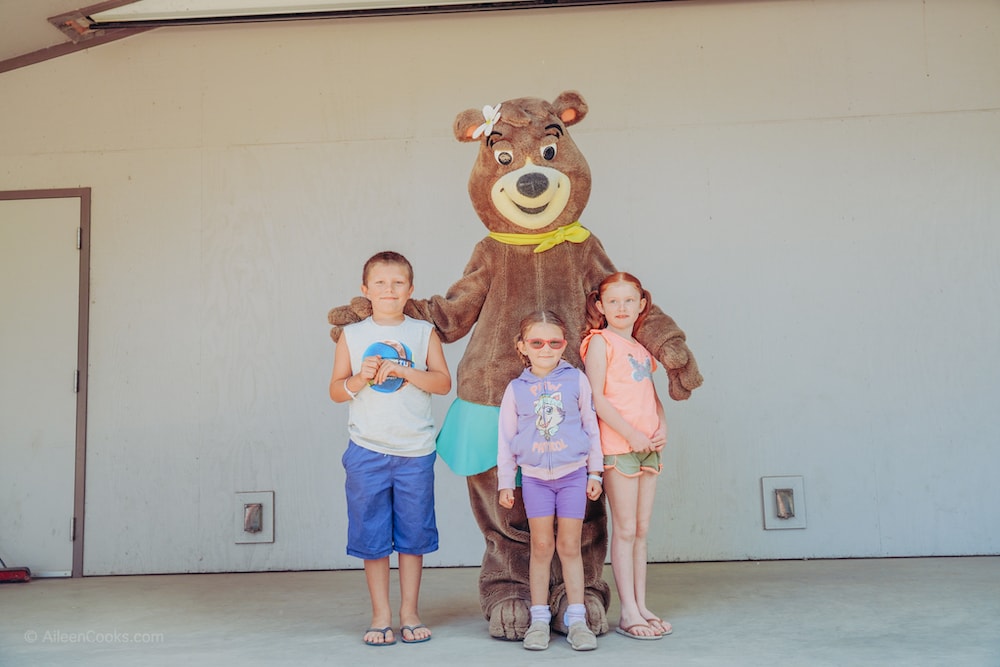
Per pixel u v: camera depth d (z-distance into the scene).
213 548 4.70
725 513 4.61
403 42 4.90
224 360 4.80
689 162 4.77
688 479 4.62
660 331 3.10
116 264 4.87
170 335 4.82
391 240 4.82
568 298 3.16
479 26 4.88
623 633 2.93
